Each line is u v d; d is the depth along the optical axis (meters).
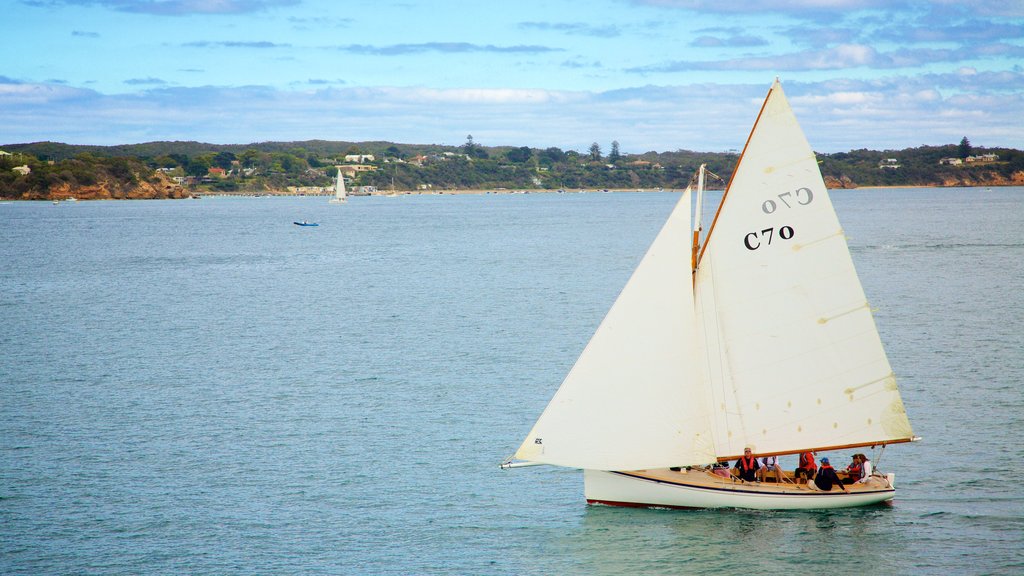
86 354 81.88
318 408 61.94
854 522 41.78
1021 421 55.38
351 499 45.66
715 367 41.97
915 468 48.06
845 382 41.56
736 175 40.81
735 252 41.28
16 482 47.78
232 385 68.94
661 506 43.44
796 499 42.66
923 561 38.09
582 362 41.56
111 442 54.56
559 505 44.75
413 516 43.62
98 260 182.25
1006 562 37.84
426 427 57.25
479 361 76.75
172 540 41.03
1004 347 76.94
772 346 41.69
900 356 74.00
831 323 41.19
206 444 54.19
